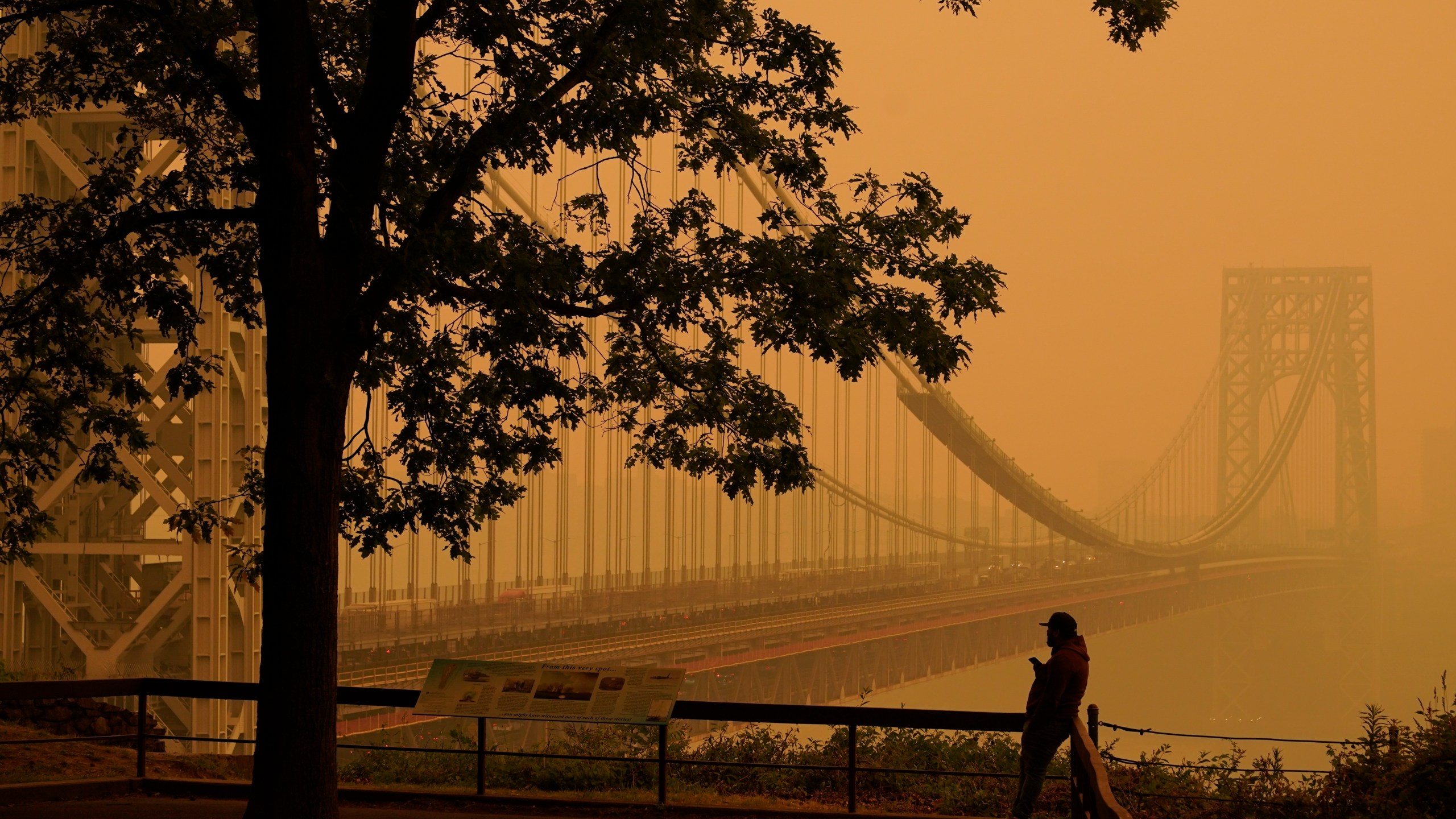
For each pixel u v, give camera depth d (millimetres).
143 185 15828
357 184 12680
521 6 14984
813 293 14344
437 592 67438
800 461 16062
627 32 14375
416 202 15125
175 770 16641
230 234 16109
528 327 14422
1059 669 12016
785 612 88562
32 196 15516
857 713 13789
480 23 14492
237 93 12977
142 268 15516
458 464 16031
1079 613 132625
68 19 15969
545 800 14406
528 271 13914
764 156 15430
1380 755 14531
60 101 15977
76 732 19719
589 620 70000
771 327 15133
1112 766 16203
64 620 30766
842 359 14516
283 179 12164
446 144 15359
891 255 15102
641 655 62062
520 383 15461
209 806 14086
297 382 12125
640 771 16375
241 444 31344
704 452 16578
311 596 12039
